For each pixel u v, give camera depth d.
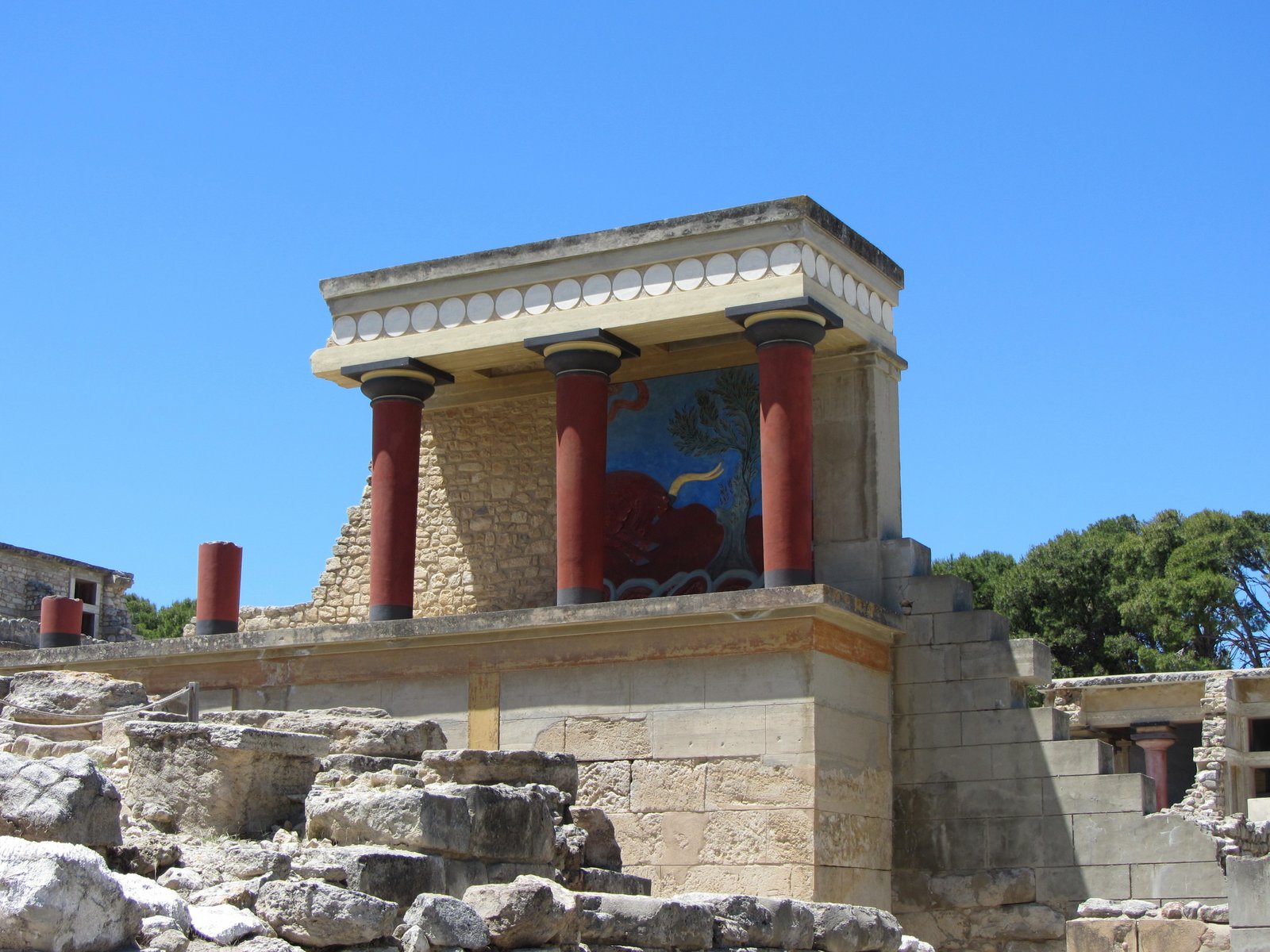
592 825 13.05
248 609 25.66
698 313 20.17
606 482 22.89
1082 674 46.34
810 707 18.27
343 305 22.62
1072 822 19.02
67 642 24.38
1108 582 47.28
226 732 11.78
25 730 14.77
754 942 11.62
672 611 18.97
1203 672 31.33
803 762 18.14
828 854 18.16
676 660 19.03
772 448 19.56
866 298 21.47
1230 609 45.72
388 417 22.12
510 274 21.59
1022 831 19.25
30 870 7.62
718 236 20.38
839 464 21.33
